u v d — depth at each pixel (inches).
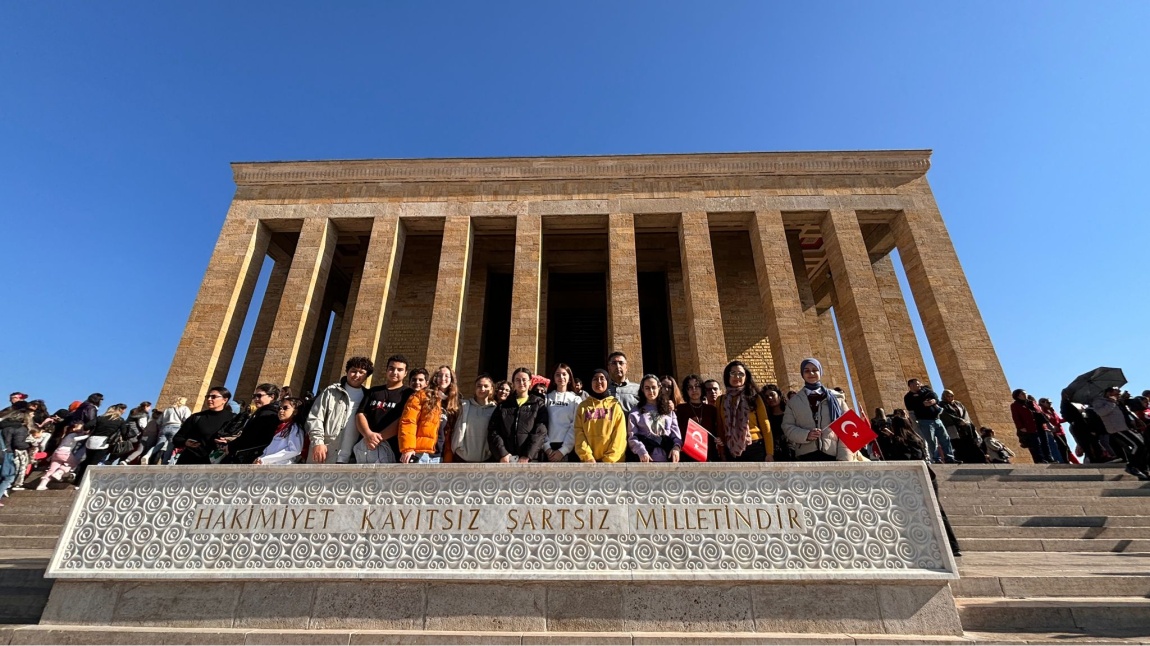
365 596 196.1
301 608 194.7
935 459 478.3
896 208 786.2
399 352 842.2
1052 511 366.3
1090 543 323.6
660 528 203.3
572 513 206.7
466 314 829.8
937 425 488.4
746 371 272.4
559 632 187.9
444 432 259.6
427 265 900.6
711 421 273.4
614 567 197.5
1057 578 223.0
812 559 197.8
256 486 214.7
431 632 185.5
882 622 188.7
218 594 198.4
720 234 905.5
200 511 211.3
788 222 821.9
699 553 198.8
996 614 197.9
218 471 217.5
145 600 198.5
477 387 263.1
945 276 737.6
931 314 729.6
